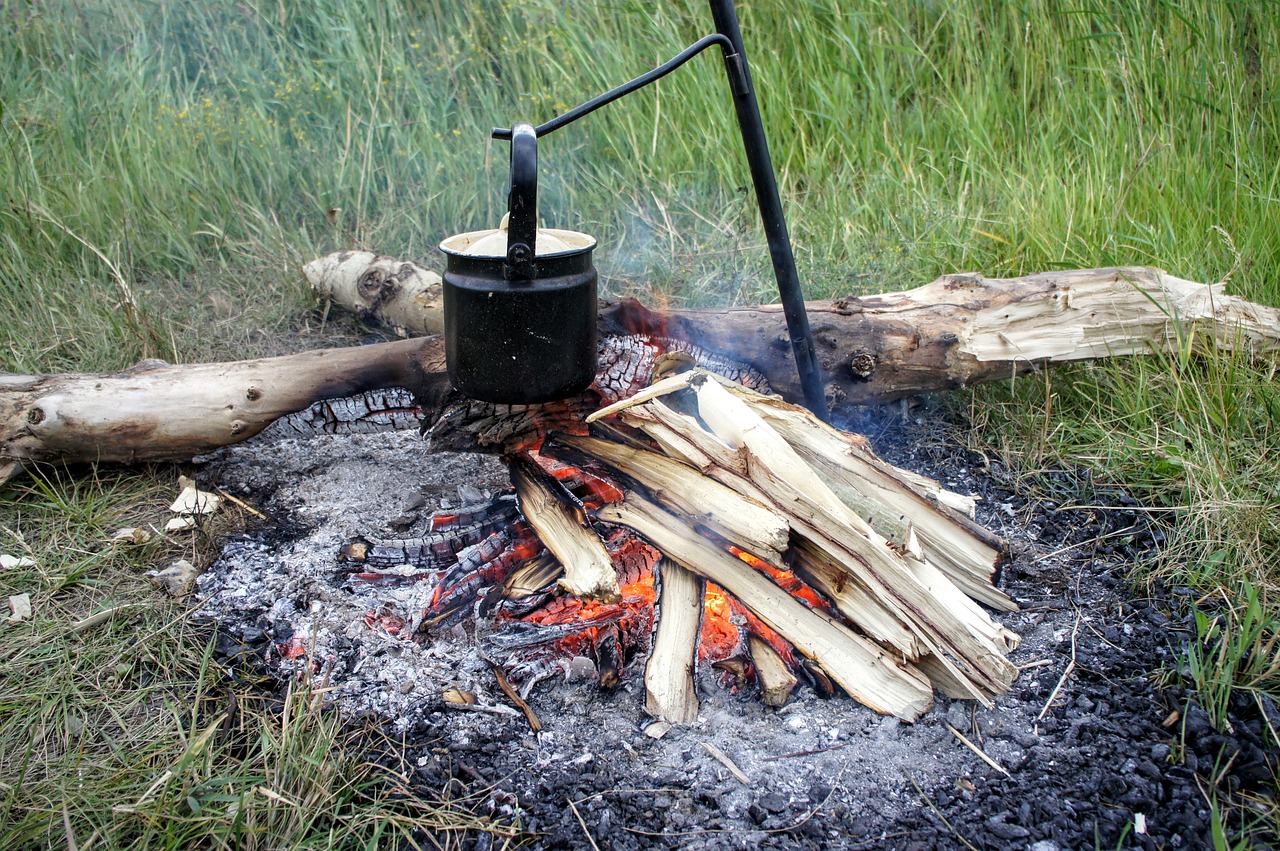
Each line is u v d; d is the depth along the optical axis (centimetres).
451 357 171
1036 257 261
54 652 179
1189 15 304
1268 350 231
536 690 176
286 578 195
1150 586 194
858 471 183
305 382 208
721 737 168
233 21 347
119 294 262
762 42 333
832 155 316
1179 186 273
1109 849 155
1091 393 237
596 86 321
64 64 333
